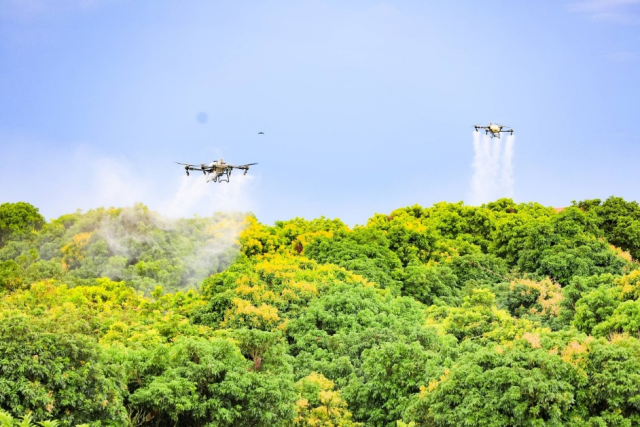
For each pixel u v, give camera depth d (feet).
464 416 133.49
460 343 196.24
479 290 220.23
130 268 287.48
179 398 133.18
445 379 143.13
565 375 132.16
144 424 137.28
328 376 184.85
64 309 195.42
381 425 158.30
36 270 277.23
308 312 223.30
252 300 237.04
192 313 236.22
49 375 116.98
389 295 253.65
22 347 116.98
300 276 259.80
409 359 161.89
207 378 140.67
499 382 131.34
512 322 206.90
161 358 143.95
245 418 138.62
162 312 244.01
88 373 121.70
